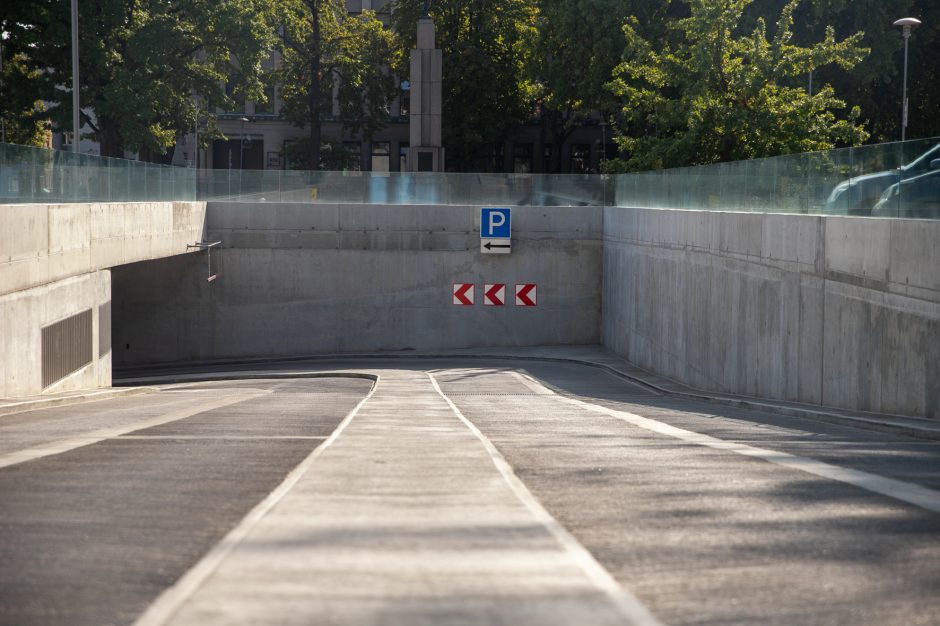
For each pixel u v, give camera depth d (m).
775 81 52.41
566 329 57.53
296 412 24.23
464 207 56.75
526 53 83.50
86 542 7.80
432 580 6.59
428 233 56.91
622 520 8.85
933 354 20.42
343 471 11.64
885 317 22.52
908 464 13.06
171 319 56.69
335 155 94.94
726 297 33.69
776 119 51.62
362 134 101.19
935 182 20.58
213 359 57.16
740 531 8.38
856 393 24.05
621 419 22.19
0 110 63.47
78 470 11.84
